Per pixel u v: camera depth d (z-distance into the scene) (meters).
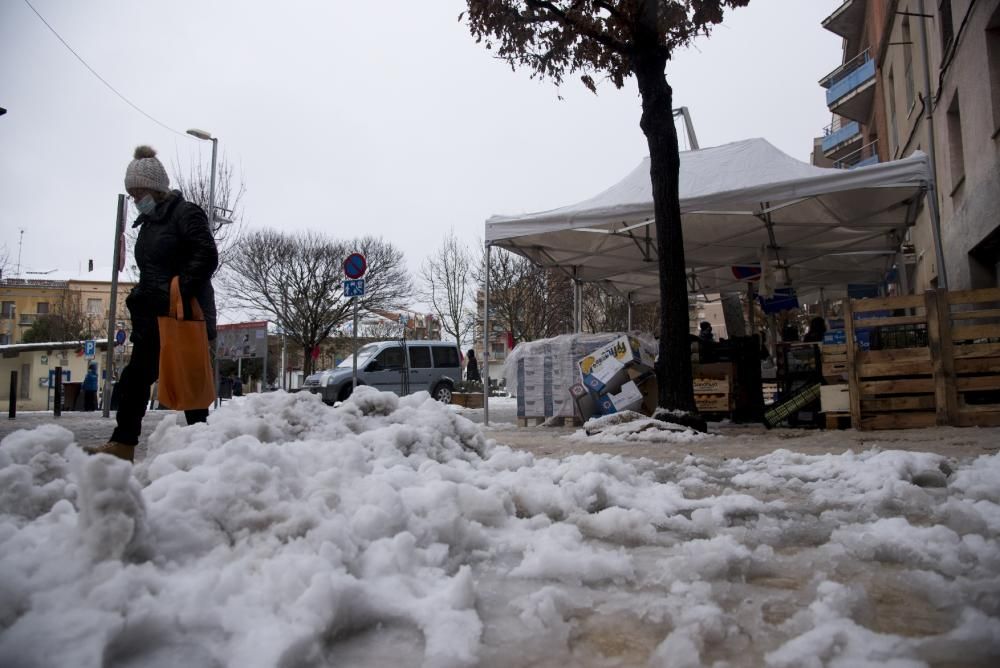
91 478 1.81
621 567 2.22
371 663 1.56
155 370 4.59
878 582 2.09
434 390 22.03
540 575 2.23
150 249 4.70
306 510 2.29
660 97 8.73
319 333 41.97
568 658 1.59
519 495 3.28
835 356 8.64
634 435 7.66
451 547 2.51
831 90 23.97
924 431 7.36
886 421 7.91
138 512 1.88
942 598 1.89
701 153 10.68
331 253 41.31
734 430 9.12
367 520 2.31
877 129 22.20
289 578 1.75
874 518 3.03
